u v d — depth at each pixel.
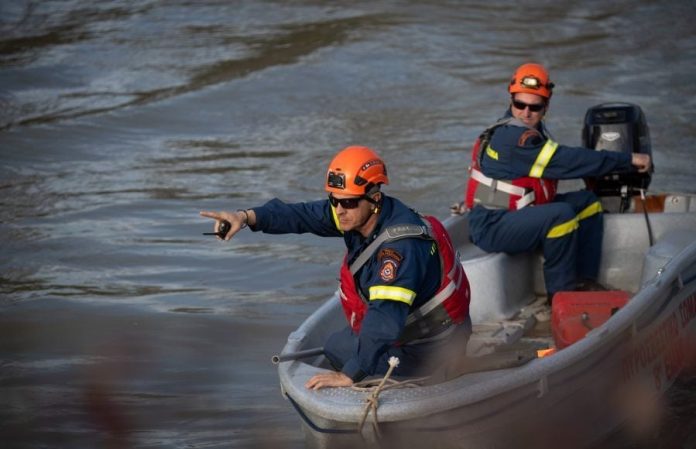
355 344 10.46
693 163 22.48
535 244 13.88
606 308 12.12
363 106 27.83
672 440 11.06
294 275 16.80
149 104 28.25
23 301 15.55
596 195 15.41
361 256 9.82
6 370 13.16
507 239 13.91
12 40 35.22
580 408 10.62
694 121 26.02
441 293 10.05
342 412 9.45
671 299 12.22
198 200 20.77
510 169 13.94
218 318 14.95
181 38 35.25
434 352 10.22
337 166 9.71
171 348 13.89
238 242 18.44
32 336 14.31
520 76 14.05
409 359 10.26
